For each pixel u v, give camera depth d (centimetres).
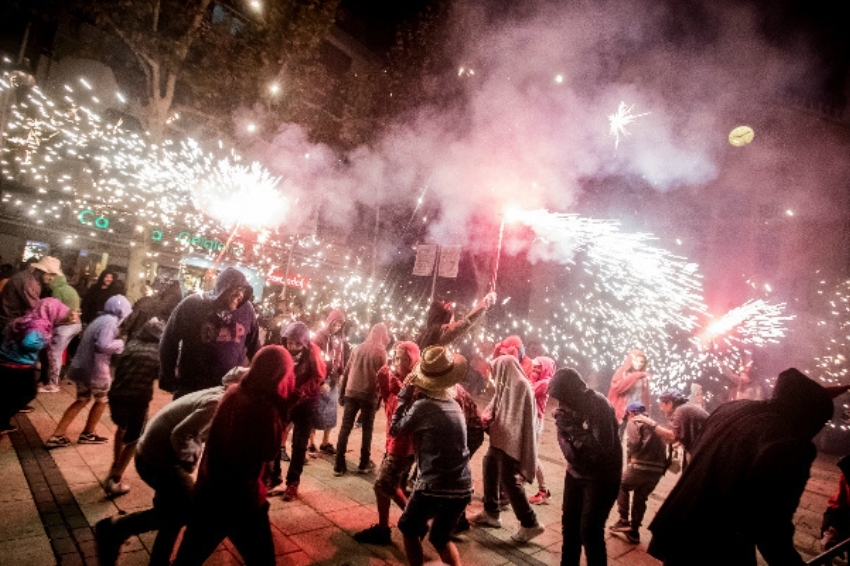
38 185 1258
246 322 436
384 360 596
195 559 271
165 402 834
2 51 1198
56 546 354
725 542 248
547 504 584
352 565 381
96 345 556
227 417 271
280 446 285
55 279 775
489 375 529
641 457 493
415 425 344
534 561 431
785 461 235
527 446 454
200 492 272
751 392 1071
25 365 527
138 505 433
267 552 283
